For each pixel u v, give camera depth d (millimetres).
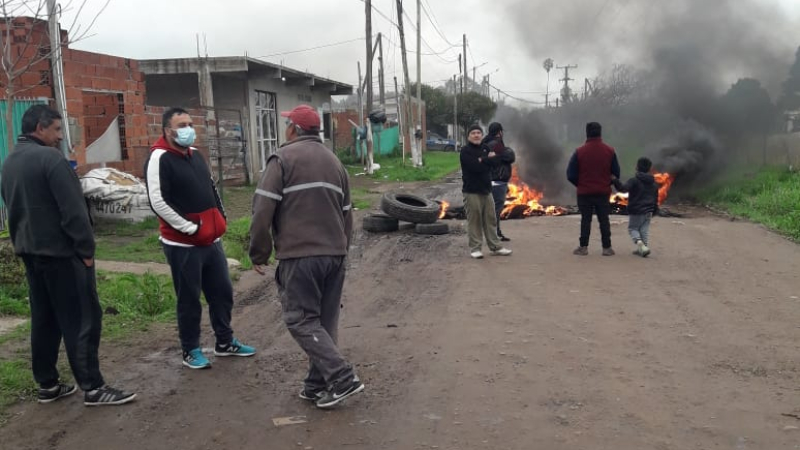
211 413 4469
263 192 4352
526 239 11062
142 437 4121
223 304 5469
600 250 10055
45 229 4297
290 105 26297
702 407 4398
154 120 16359
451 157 43469
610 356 5398
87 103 15039
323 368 4379
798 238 11055
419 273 8727
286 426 4246
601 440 3951
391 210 11930
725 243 10664
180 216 4945
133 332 6309
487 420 4258
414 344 5816
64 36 11367
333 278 4648
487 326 6281
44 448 3975
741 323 6266
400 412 4418
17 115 11273
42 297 4504
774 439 3930
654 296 7293
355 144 34969
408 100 31078
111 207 12422
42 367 4598
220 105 21906
